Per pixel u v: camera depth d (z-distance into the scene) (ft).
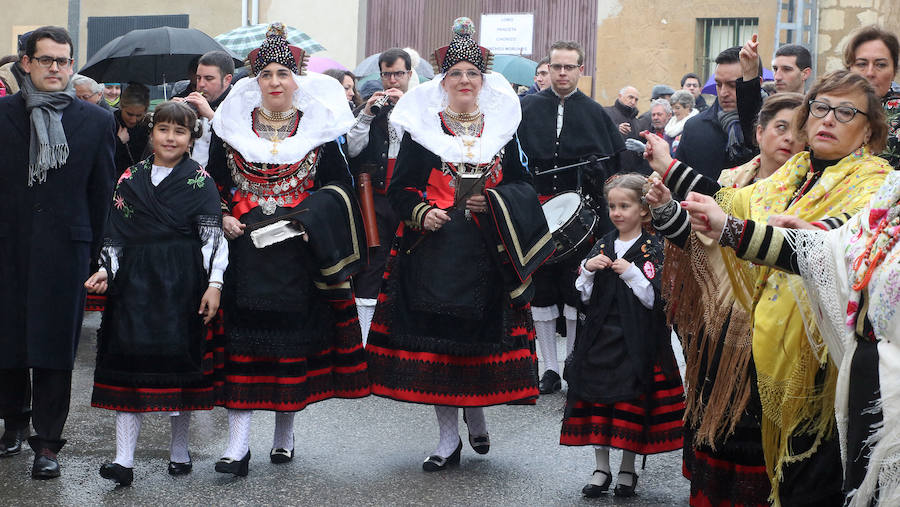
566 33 59.88
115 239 17.76
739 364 13.99
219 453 19.79
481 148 19.10
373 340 19.13
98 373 17.65
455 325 18.63
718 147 23.30
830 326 12.09
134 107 26.86
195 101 19.62
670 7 57.06
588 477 18.74
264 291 18.06
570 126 26.27
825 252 11.94
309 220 18.22
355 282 26.35
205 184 18.12
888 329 11.19
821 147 13.43
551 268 25.30
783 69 23.20
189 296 17.65
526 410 23.62
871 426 11.21
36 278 18.08
